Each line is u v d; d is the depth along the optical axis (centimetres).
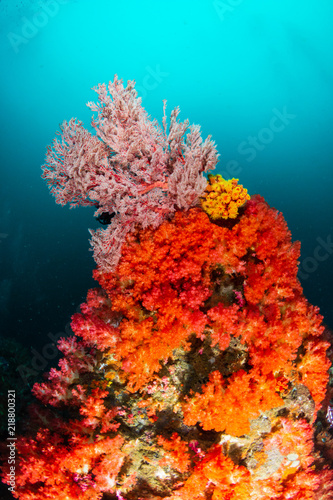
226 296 443
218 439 379
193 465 370
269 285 422
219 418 359
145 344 407
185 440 382
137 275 430
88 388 439
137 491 381
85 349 486
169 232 433
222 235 434
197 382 409
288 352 386
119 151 411
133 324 412
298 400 412
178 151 437
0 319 1184
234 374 366
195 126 419
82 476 384
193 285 424
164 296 407
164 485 376
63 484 373
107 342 424
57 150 413
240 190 438
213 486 367
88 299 471
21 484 384
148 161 432
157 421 402
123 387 432
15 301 1219
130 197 438
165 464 376
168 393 414
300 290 470
